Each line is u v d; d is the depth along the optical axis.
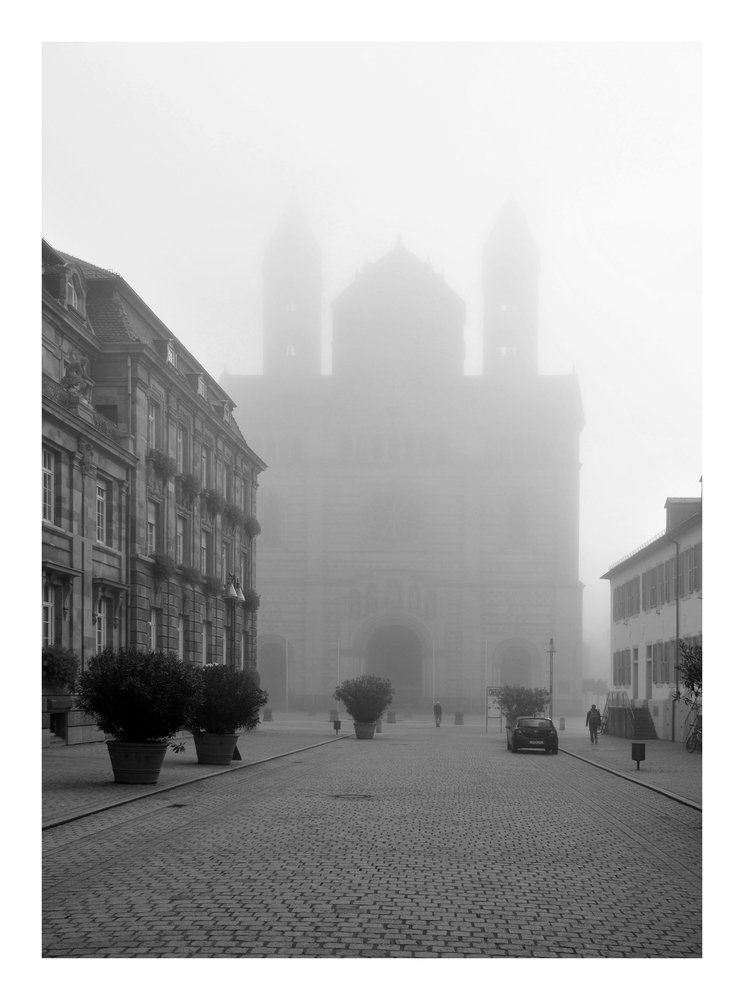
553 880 13.47
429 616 102.31
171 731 25.39
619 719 59.75
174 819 18.97
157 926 10.59
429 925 10.81
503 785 27.06
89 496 40.34
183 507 52.41
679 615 53.34
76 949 9.80
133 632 44.66
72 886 12.55
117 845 15.78
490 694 66.56
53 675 36.09
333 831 17.58
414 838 16.92
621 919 11.33
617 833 18.11
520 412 105.38
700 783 27.86
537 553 103.50
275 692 103.69
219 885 12.65
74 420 38.00
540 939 10.41
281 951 9.78
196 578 52.28
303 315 112.75
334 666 102.44
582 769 33.81
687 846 16.64
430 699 101.25
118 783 25.05
